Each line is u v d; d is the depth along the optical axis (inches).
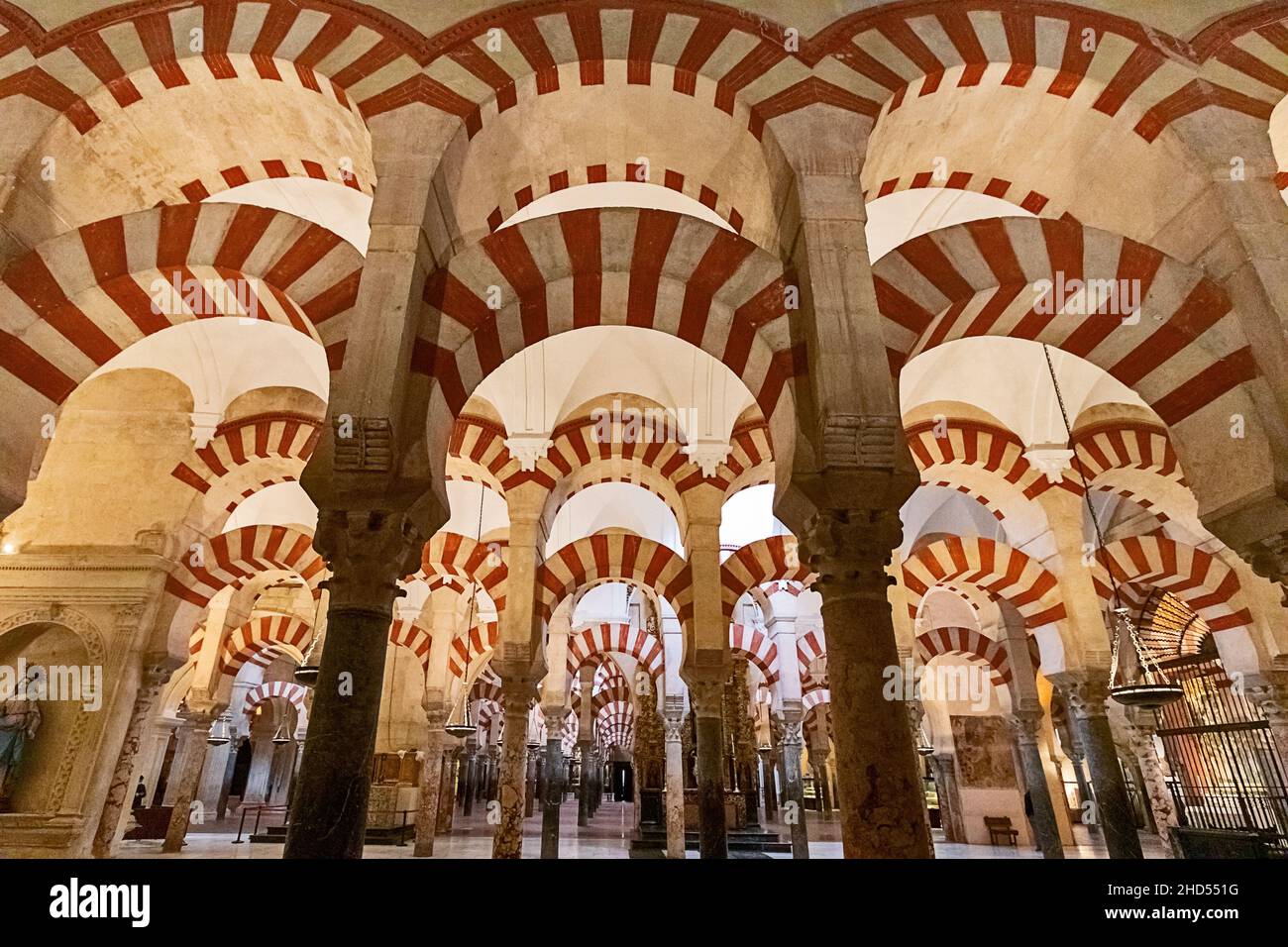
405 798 676.7
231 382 397.1
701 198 245.9
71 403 406.3
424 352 199.6
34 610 374.0
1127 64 215.3
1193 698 589.3
